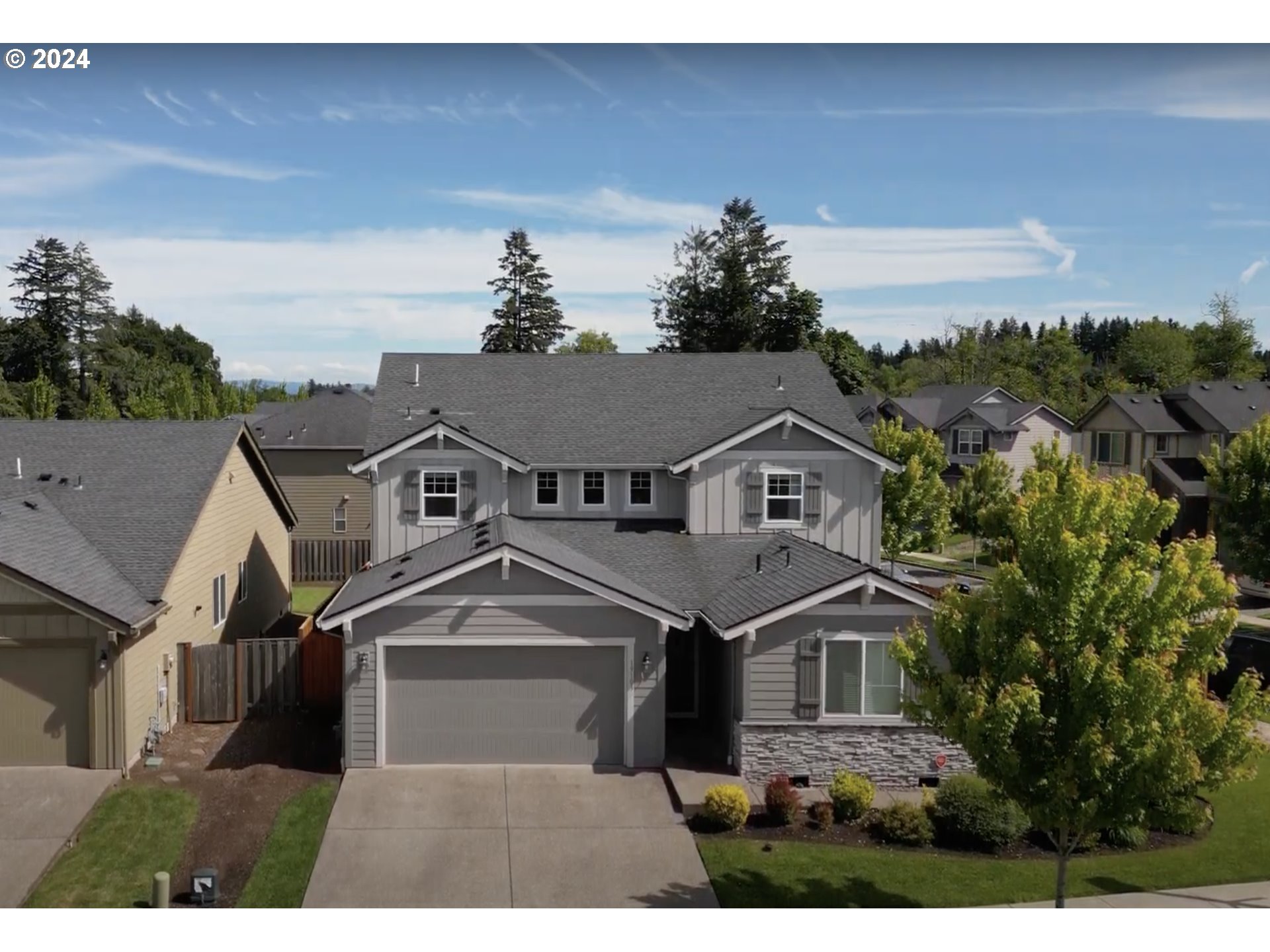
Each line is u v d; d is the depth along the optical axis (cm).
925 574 4341
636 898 1460
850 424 2692
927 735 1934
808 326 7219
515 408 2748
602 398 2808
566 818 1728
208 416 7694
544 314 7775
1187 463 5050
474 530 2459
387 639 1917
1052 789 1262
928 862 1609
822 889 1504
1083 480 1380
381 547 2548
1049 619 1303
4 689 1842
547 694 1959
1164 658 1230
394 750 1939
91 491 2322
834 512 2511
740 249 7200
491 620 1930
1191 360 9688
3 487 2216
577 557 2227
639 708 1962
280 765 1941
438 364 2922
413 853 1584
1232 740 1195
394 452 2506
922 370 10944
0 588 1802
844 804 1745
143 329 11769
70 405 7675
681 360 2988
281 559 3284
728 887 1503
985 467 4431
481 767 1944
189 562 2244
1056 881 1542
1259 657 2920
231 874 1509
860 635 1930
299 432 4359
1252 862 1630
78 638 1838
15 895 1432
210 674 2206
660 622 1953
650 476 2592
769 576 2144
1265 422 3378
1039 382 9862
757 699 1927
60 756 1858
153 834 1630
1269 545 3322
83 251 7950
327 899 1434
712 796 1709
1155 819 1232
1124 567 1279
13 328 7769
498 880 1505
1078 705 1245
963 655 1397
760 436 2488
